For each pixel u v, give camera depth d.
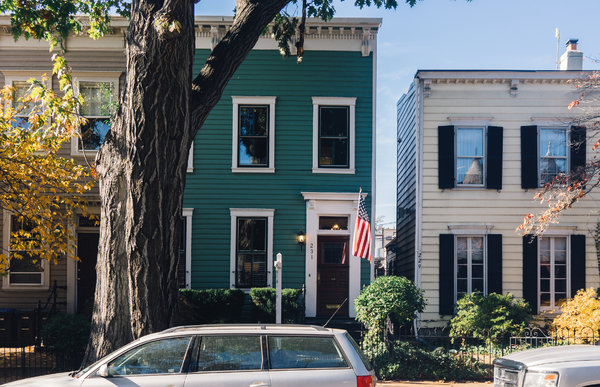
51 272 16.36
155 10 9.65
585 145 17.17
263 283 16.56
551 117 17.17
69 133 11.83
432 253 17.08
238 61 11.12
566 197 14.35
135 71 9.53
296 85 16.89
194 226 16.56
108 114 16.33
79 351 12.73
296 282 16.44
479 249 17.23
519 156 17.25
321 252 16.77
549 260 17.09
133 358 6.88
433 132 17.36
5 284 16.19
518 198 17.14
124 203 9.61
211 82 10.74
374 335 12.48
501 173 17.11
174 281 9.87
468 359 12.27
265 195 16.67
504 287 16.89
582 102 16.16
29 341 15.26
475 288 17.06
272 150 16.72
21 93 16.66
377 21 16.72
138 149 9.48
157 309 9.48
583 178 14.41
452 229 17.05
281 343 7.02
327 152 16.89
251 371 6.80
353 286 16.42
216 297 15.20
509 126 17.33
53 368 12.59
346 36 16.92
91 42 16.73
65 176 12.78
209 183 16.66
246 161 16.84
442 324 16.72
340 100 16.80
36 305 16.27
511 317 15.09
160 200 9.59
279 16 14.76
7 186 12.41
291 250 16.52
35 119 11.57
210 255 16.52
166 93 9.52
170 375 6.75
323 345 7.03
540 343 14.03
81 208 14.52
